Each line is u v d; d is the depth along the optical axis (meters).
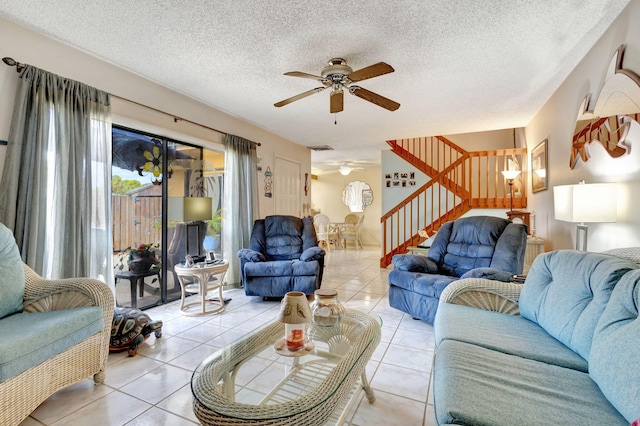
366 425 1.58
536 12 2.00
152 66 2.80
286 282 3.61
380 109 3.91
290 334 1.59
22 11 2.04
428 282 2.85
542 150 3.73
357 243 9.05
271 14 2.04
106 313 1.98
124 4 1.96
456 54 2.55
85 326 1.82
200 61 2.71
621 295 1.16
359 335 1.72
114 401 1.76
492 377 1.16
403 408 1.72
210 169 4.22
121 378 2.00
